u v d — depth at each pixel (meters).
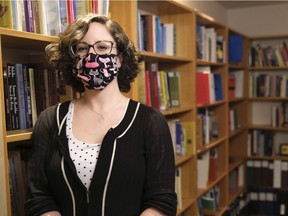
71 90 1.47
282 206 3.79
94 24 1.13
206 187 2.77
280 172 3.86
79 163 1.07
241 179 3.93
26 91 1.31
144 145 1.11
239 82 3.95
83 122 1.14
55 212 1.11
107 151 1.06
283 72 4.05
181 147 2.44
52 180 1.10
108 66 1.13
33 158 1.16
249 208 3.98
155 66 2.20
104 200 1.06
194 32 2.46
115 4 1.72
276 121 3.93
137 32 1.87
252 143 4.00
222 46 3.31
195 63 2.49
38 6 1.32
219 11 3.99
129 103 1.19
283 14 4.01
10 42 1.28
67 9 1.39
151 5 2.23
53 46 1.22
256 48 3.96
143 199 1.12
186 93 2.50
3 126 1.10
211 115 3.18
